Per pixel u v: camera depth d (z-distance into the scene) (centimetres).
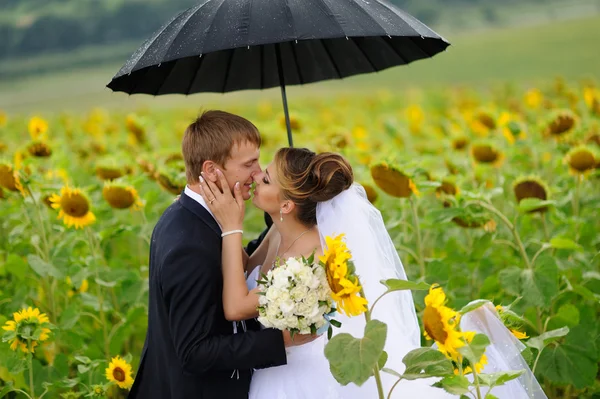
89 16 10394
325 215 488
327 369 488
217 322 466
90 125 1505
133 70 472
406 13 514
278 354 457
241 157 479
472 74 5044
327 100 2809
